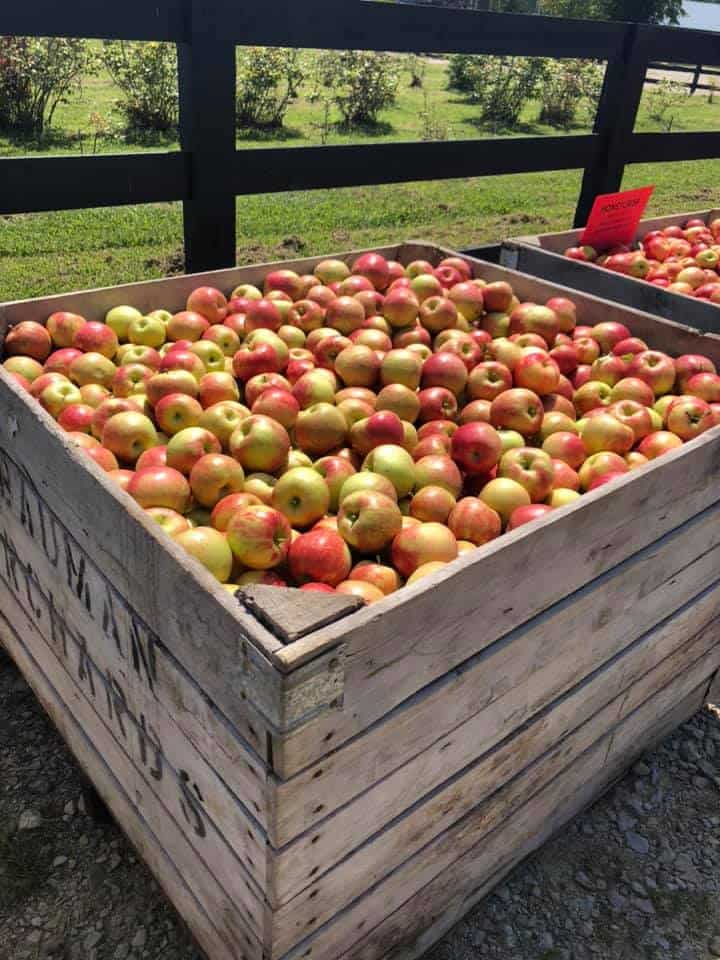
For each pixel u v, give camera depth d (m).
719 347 2.62
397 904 1.82
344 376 2.50
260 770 1.31
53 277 5.89
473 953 2.16
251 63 13.17
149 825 1.95
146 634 1.55
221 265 3.53
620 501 1.73
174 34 2.98
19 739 2.64
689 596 2.27
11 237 6.87
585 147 4.70
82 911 2.17
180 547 1.38
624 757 2.54
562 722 2.02
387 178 3.86
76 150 10.43
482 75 19.06
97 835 2.36
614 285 3.39
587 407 2.57
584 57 4.35
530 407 2.33
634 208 4.14
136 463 2.14
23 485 1.96
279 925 1.49
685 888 2.37
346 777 1.41
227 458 1.96
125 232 7.27
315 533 1.73
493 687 1.67
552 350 2.72
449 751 1.66
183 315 2.76
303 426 2.20
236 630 1.23
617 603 1.94
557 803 2.29
